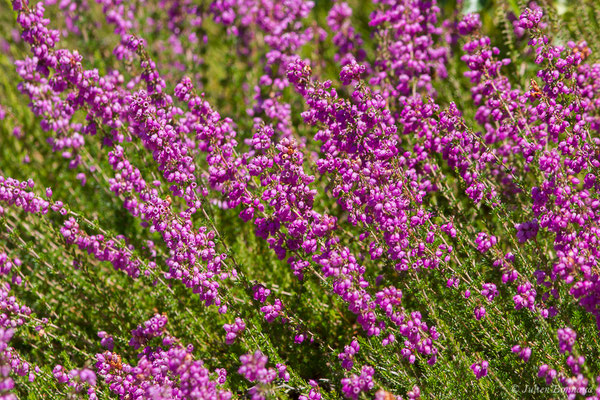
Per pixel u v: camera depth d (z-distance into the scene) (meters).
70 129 0.93
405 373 0.84
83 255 0.92
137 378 0.83
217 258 0.85
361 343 0.84
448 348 0.85
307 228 0.83
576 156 0.84
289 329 0.89
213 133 0.86
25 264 0.96
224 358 0.91
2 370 0.81
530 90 0.87
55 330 0.92
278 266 0.95
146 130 0.85
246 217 0.86
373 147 0.85
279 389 0.85
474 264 0.86
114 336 0.91
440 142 0.87
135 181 0.88
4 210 0.89
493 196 0.86
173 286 0.92
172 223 0.85
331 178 0.86
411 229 0.84
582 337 0.84
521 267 0.85
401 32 0.94
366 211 0.85
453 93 0.99
